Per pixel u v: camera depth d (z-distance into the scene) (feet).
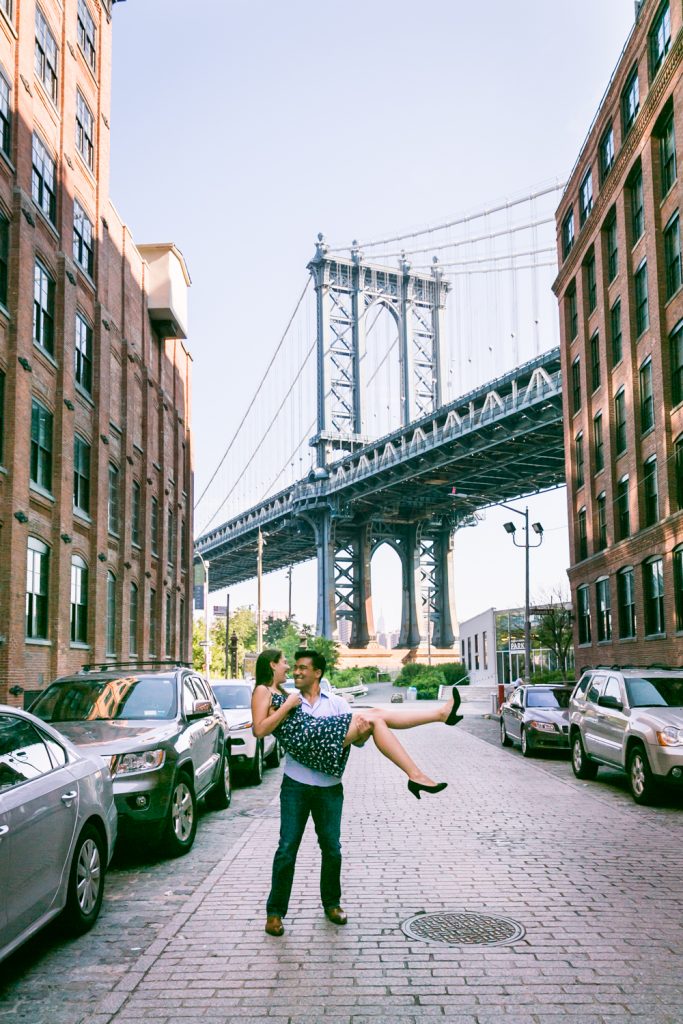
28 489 64.28
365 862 26.66
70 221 77.00
